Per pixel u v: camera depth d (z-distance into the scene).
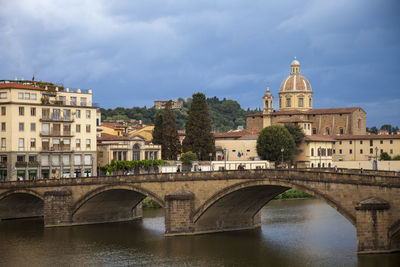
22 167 153.62
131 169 176.12
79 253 97.62
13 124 153.12
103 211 127.56
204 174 106.69
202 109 193.50
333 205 88.44
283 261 89.06
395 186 80.88
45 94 160.00
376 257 82.06
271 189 103.31
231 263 88.94
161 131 198.75
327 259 88.69
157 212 141.88
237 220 115.00
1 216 135.62
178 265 88.62
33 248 102.12
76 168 164.25
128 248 100.25
